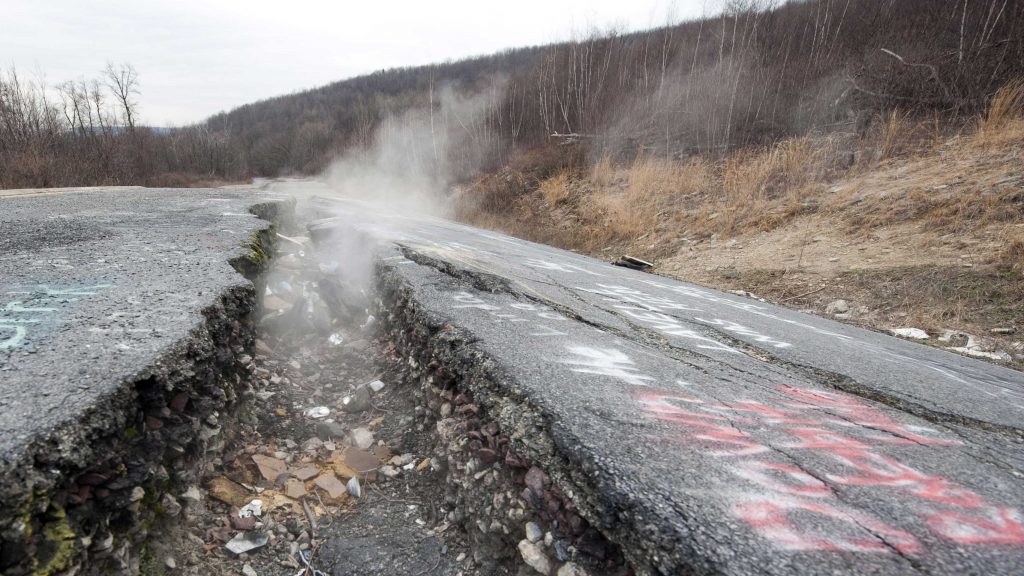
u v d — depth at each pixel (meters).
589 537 1.89
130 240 4.95
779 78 16.83
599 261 9.66
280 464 2.99
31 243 4.70
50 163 21.27
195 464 2.52
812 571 1.52
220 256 4.46
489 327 3.73
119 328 2.70
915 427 2.70
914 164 9.96
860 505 1.88
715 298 6.56
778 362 3.72
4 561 1.53
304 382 4.15
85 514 1.80
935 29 14.67
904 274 6.96
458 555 2.35
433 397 3.34
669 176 14.24
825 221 9.40
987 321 5.82
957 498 1.98
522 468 2.27
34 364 2.24
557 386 2.74
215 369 2.92
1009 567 1.58
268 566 2.30
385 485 2.91
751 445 2.28
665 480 1.94
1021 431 2.80
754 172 12.22
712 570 1.53
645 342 3.83
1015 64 11.45
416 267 5.61
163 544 2.15
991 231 7.14
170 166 48.44
